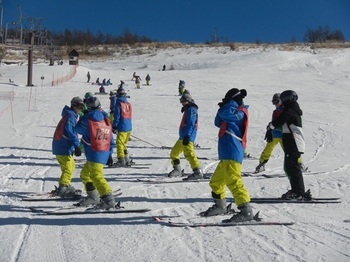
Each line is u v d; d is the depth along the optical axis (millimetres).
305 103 26828
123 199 7625
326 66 46625
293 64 47250
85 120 6707
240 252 5117
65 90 34531
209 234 5781
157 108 25031
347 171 10242
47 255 5051
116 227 6102
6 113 22359
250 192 8188
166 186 8672
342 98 29562
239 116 6055
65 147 7672
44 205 7262
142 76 43844
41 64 56156
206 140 15719
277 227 6055
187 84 36656
